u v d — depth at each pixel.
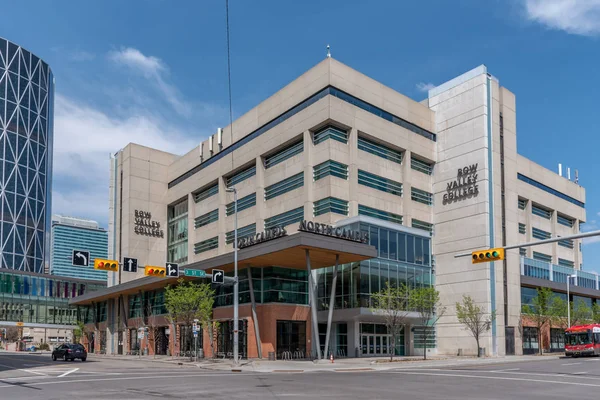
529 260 68.94
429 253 59.41
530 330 65.25
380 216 58.91
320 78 57.19
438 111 66.81
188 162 81.50
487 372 33.09
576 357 54.75
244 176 68.31
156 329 69.06
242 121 68.88
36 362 47.59
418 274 56.94
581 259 89.62
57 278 123.88
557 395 20.50
